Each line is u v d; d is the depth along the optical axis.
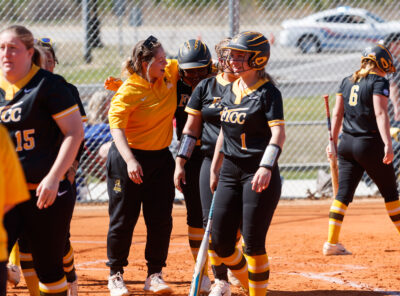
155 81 19.64
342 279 22.05
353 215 35.31
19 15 55.06
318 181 40.75
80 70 61.94
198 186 20.50
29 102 14.14
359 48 72.12
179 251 27.39
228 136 17.00
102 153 37.84
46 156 14.45
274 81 17.11
